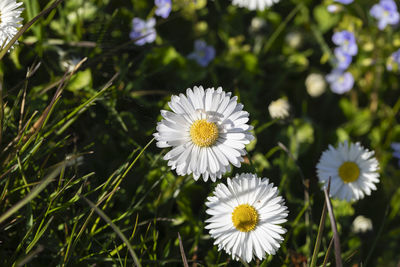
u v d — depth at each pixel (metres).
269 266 0.27
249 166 0.28
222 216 0.25
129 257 0.26
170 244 0.28
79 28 0.32
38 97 0.28
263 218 0.24
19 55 0.29
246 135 0.24
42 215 0.25
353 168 0.28
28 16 0.29
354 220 0.30
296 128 0.33
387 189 0.32
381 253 0.31
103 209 0.25
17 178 0.25
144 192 0.29
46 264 0.26
